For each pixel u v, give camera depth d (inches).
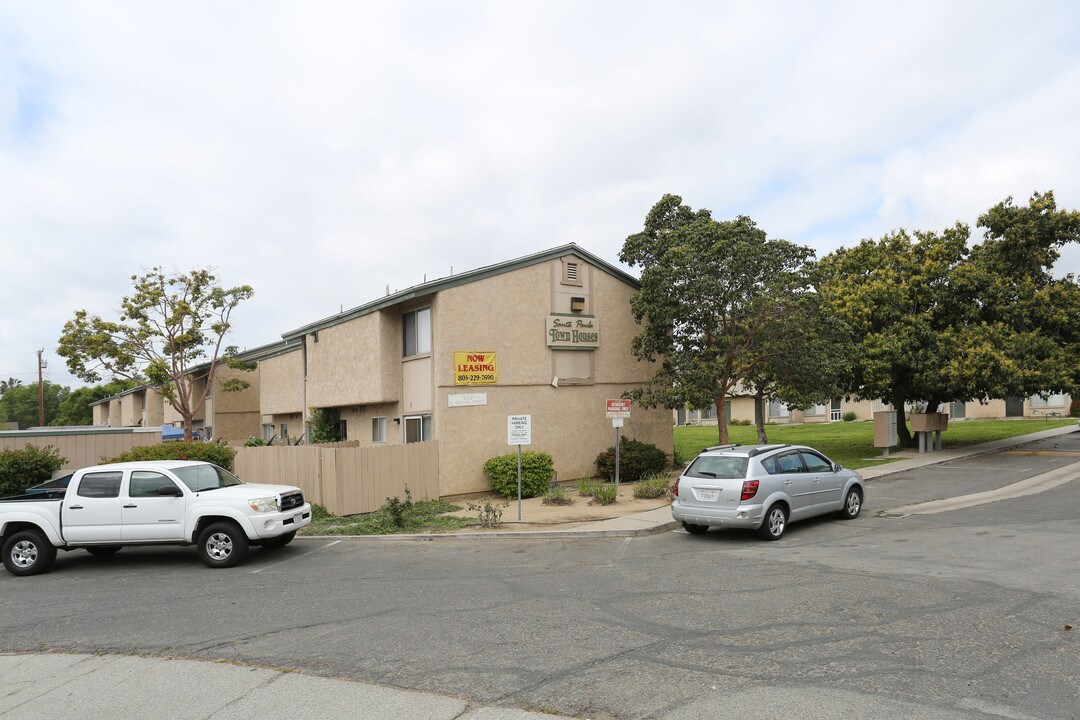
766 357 779.4
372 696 219.5
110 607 362.3
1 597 401.1
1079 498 567.5
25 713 223.0
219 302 1382.9
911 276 968.3
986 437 1201.4
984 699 194.4
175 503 461.7
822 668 223.0
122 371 1344.7
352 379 856.9
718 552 431.2
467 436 733.9
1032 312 1002.7
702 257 746.2
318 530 575.2
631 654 244.8
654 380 816.9
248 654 269.6
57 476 691.4
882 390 1017.5
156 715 215.3
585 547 472.7
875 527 493.4
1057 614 267.0
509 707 205.2
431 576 396.8
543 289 797.2
